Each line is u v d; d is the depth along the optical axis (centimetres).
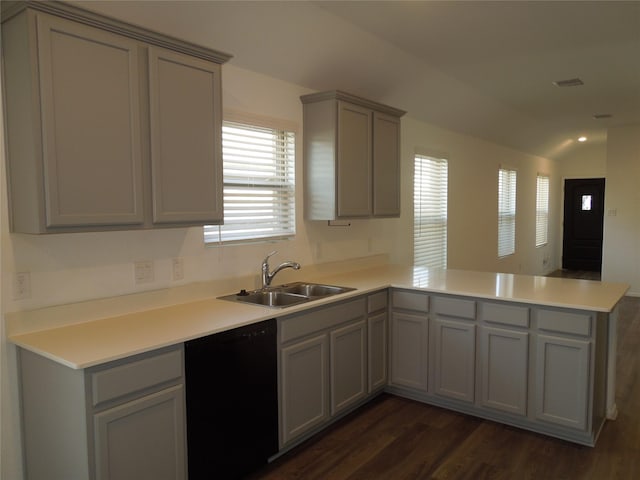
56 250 214
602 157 934
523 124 651
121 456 179
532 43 342
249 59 289
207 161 235
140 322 224
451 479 238
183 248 269
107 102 194
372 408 321
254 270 312
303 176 342
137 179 206
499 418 298
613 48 355
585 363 259
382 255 436
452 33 320
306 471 246
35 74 173
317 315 271
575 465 250
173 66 217
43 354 179
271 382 243
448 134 541
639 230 689
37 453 195
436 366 314
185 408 201
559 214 995
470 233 604
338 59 327
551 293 288
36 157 175
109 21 190
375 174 358
